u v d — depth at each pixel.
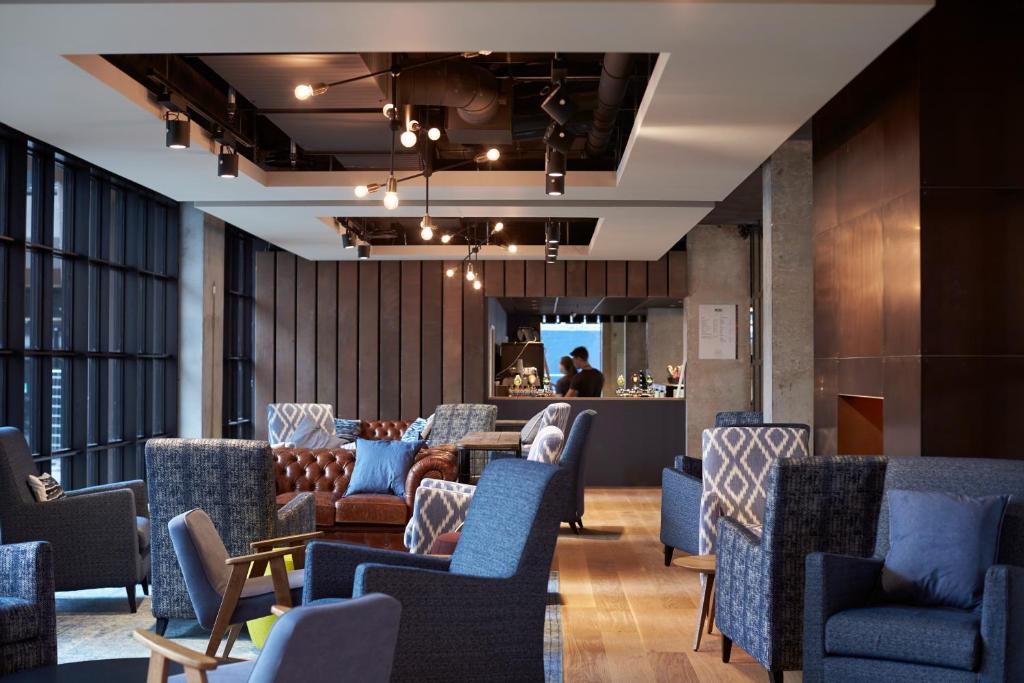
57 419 7.90
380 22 3.87
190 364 10.20
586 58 6.47
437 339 11.98
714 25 3.90
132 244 9.22
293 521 4.80
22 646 3.56
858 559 3.64
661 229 9.08
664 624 5.18
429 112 6.89
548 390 13.52
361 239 10.21
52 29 3.93
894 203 5.43
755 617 3.89
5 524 5.22
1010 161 5.07
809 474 3.76
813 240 7.12
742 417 8.09
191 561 3.92
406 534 5.72
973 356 5.02
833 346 6.64
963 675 3.19
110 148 6.08
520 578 3.24
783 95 4.87
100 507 5.34
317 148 7.70
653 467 11.73
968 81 5.07
